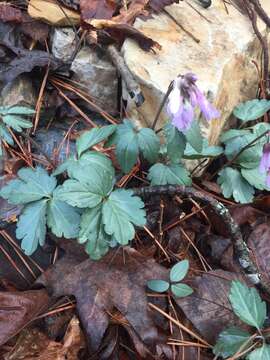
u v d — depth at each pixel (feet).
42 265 0.54
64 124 0.63
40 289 0.51
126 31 0.61
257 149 0.60
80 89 0.64
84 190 0.47
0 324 0.47
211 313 0.51
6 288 0.52
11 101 0.61
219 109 0.63
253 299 0.48
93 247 0.48
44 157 0.60
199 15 0.69
